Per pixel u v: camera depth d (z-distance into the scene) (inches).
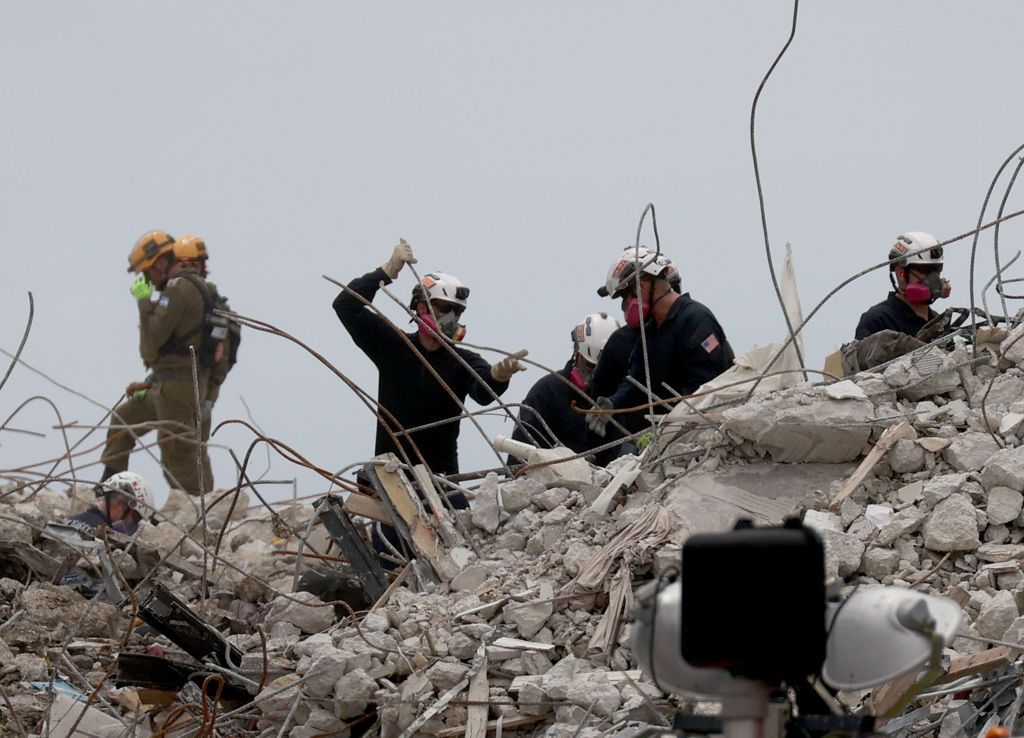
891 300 1521.9
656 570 1180.5
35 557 1541.6
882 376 1306.6
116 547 1608.0
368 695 1117.7
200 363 2010.3
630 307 1552.7
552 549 1274.6
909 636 587.2
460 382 1540.4
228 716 1143.0
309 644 1181.7
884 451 1227.9
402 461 1528.1
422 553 1342.3
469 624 1189.1
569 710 1053.8
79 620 1358.3
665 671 613.3
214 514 1914.4
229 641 1248.8
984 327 1387.8
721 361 1528.1
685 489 1255.5
